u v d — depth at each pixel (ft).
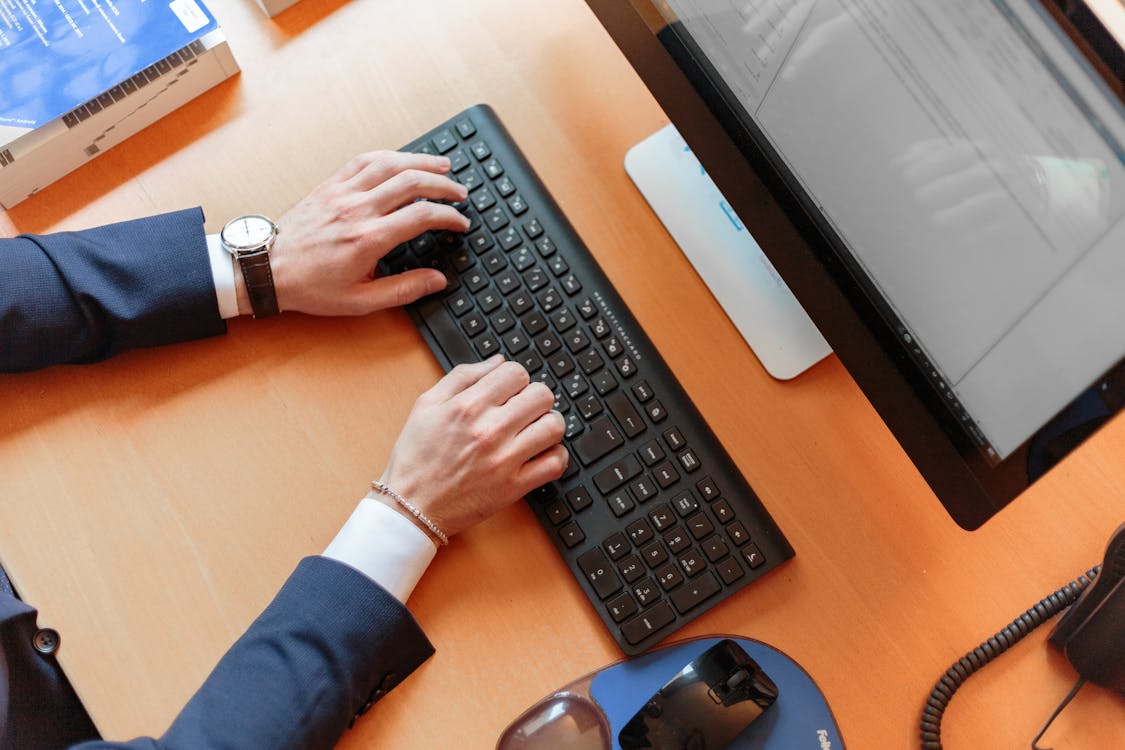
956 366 1.99
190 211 2.49
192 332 2.46
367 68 2.78
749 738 2.21
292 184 2.67
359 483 2.39
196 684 2.24
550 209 2.57
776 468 2.43
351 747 2.21
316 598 2.19
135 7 2.64
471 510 2.29
